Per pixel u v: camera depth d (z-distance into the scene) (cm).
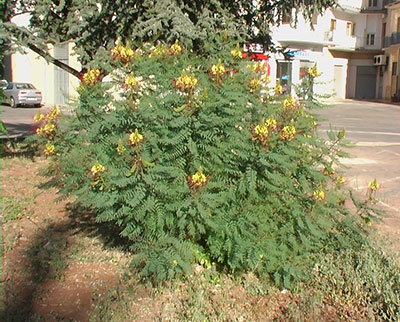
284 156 359
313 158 410
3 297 384
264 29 897
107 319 352
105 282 410
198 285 396
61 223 550
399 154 1137
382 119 2170
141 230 389
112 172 357
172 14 654
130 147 352
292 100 385
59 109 443
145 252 380
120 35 773
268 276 408
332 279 402
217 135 373
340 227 429
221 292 394
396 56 3872
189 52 479
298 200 395
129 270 420
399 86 3803
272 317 363
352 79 4178
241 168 379
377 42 4072
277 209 391
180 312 362
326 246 429
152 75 381
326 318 363
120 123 371
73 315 362
